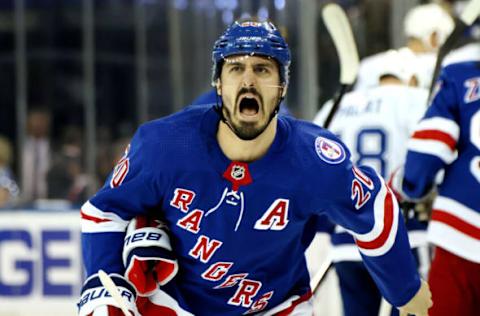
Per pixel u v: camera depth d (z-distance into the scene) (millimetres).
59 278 17344
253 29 7719
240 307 8695
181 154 7922
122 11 18578
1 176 18406
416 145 11148
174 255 8211
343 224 8406
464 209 11062
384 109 13125
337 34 11711
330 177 8008
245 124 7684
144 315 8461
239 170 7914
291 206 8062
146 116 18719
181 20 18562
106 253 8195
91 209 8188
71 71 18625
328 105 13688
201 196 7996
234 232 8109
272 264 8461
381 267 8531
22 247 17438
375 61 13992
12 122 18625
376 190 8367
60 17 18531
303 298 8891
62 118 18641
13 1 18500
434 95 11234
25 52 18578
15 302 17438
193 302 8656
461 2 17953
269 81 7695
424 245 12656
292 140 7984
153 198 8102
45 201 18562
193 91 18594
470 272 11109
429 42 14602
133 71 18672
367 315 13398
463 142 11062
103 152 18688
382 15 17469
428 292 8859
